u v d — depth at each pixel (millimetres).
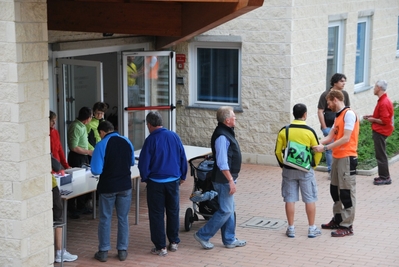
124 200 8078
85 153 9992
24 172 6793
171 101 12898
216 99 13992
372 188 11484
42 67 6875
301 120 8680
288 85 12906
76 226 9484
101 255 8086
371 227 9336
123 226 8117
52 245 7266
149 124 8227
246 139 13453
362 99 16375
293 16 12742
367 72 16875
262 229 9289
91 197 10156
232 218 8500
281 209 10289
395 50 18359
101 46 12047
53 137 9297
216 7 10000
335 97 8742
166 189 8211
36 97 6844
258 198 10930
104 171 7984
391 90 18359
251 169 13016
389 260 8070
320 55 13953
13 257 6910
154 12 10898
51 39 11000
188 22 10797
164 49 13336
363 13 15883
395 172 12758
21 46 6586
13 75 6582
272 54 12945
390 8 17609
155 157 8125
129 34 11797
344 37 15078
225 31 13289
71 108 11523
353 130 8703
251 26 13039
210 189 8961
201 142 13992
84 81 11414
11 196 6816
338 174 8836
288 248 8516
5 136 6723
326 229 9234
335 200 9055
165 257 8234
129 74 12430
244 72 13258
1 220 6895
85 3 10781
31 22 6680
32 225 6977
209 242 8641
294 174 8742
